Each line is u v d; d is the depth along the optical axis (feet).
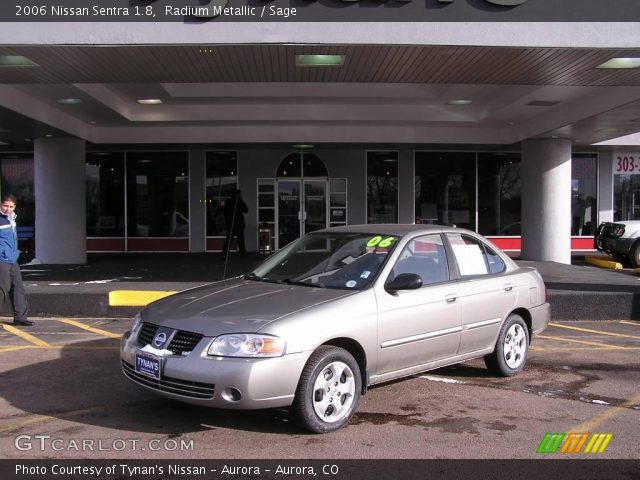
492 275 20.56
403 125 54.03
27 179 66.18
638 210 68.44
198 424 15.96
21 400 18.07
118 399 18.15
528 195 52.70
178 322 15.16
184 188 64.54
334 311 15.47
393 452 14.24
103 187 64.59
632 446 14.84
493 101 46.50
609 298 32.32
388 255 17.65
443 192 65.31
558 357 23.98
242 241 59.16
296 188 64.34
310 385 14.73
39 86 37.60
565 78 32.42
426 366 17.92
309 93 45.03
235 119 50.08
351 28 26.11
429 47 26.68
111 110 45.27
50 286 36.86
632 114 39.73
